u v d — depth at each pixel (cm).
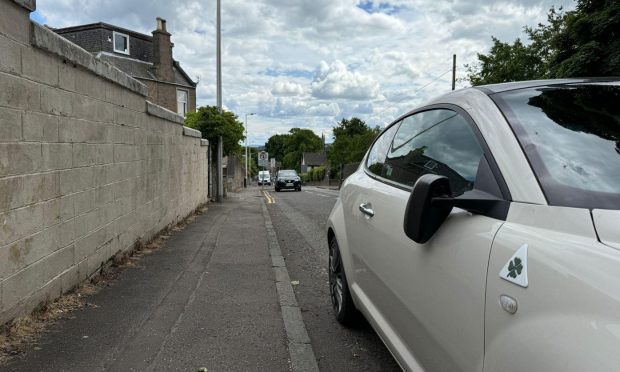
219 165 1747
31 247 369
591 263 140
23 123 356
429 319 219
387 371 330
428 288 220
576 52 916
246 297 481
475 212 200
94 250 506
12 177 341
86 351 335
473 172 217
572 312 137
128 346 347
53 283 409
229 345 359
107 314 411
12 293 343
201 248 725
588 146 194
